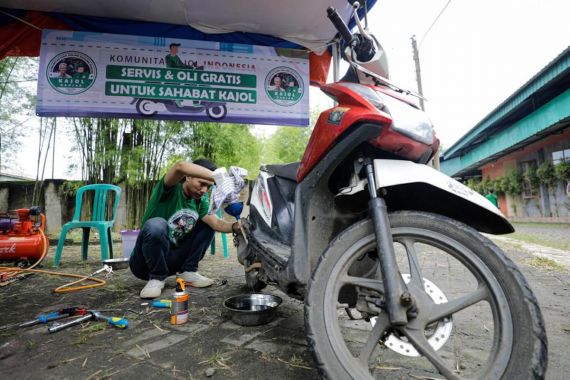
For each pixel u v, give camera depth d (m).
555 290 2.70
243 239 2.45
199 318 1.95
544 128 8.95
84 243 4.12
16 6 3.02
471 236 1.05
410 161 1.22
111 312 2.07
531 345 0.89
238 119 3.51
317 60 3.79
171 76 3.38
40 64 3.15
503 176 14.50
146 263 2.46
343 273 1.13
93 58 3.24
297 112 3.61
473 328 1.81
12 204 6.74
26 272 3.29
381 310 1.08
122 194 6.22
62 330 1.76
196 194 2.53
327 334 1.04
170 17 3.22
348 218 1.39
